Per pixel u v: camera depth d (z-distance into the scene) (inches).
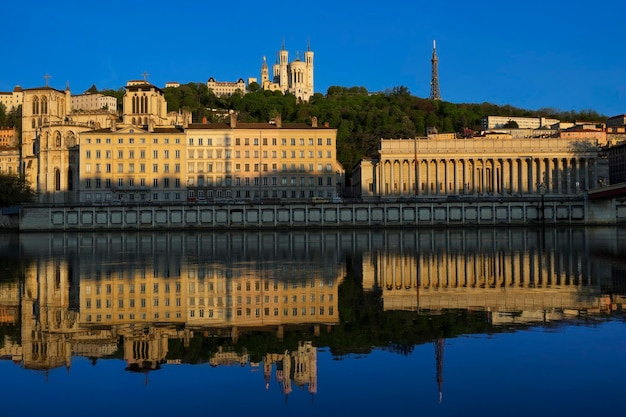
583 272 2866.6
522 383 1185.4
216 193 7642.7
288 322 1793.8
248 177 7662.4
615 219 7234.3
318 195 7701.8
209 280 2696.9
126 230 6924.2
